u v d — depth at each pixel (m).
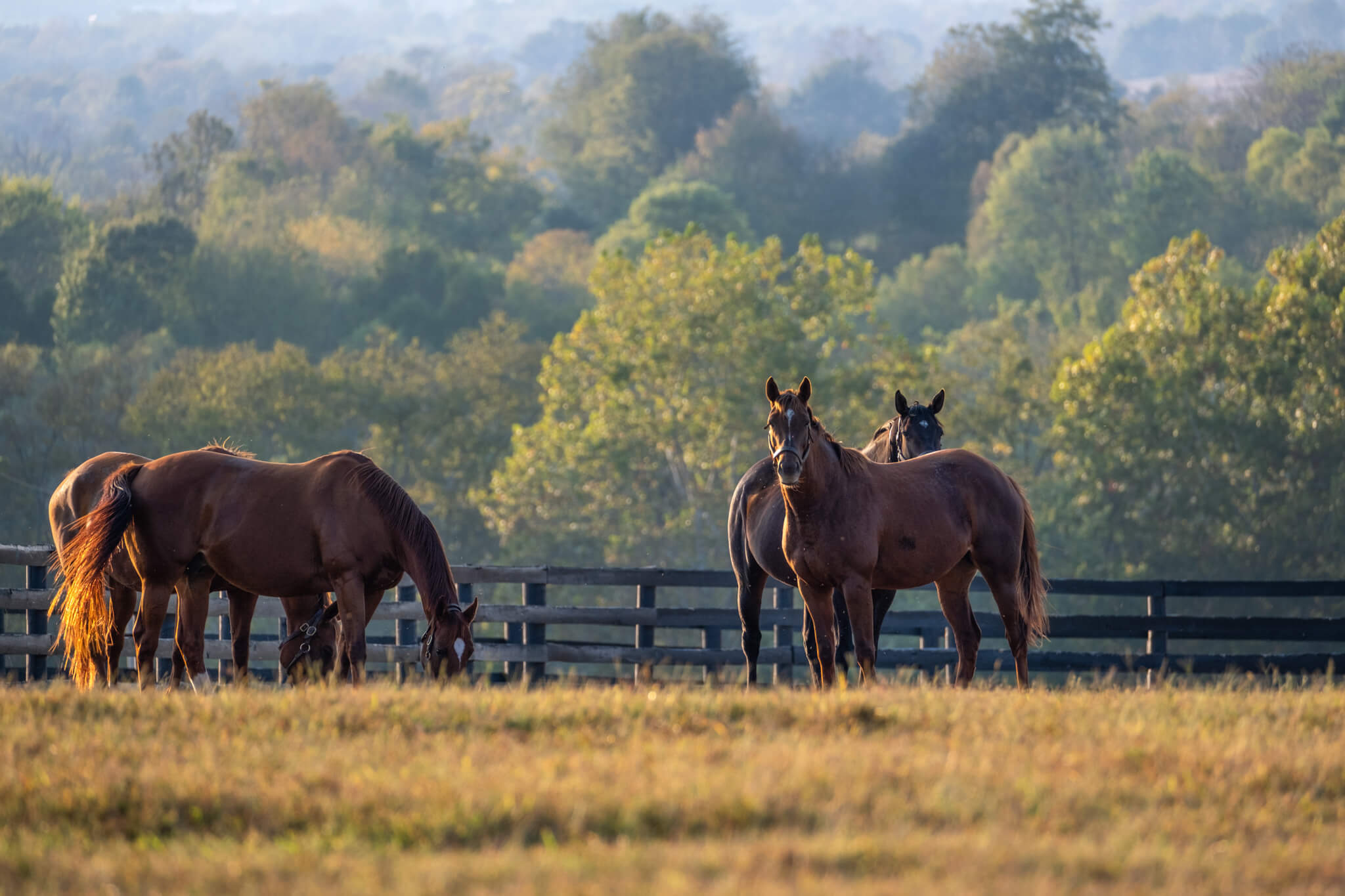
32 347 53.62
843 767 5.75
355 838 4.93
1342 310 30.81
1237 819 5.39
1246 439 31.69
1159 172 81.94
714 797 5.27
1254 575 32.66
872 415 33.91
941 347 64.25
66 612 9.12
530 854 4.71
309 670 9.49
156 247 63.03
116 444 41.62
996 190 90.56
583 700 7.61
